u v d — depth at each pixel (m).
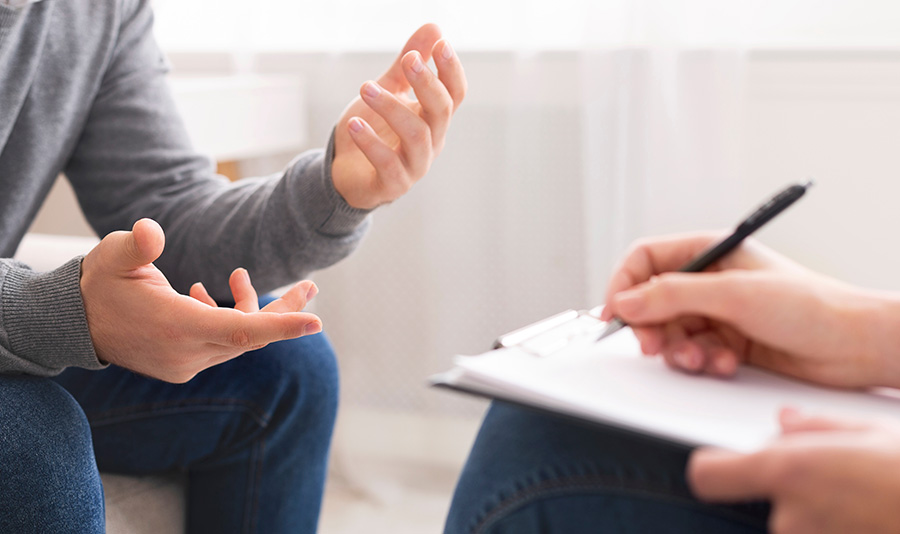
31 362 0.61
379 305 1.69
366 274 1.68
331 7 1.62
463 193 1.61
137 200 0.91
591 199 1.49
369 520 1.53
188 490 0.83
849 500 0.31
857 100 1.43
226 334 0.55
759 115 1.48
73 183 0.95
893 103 1.41
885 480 0.30
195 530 0.82
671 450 0.43
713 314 0.49
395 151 0.70
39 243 0.97
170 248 0.86
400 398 1.70
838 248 1.49
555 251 1.58
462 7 1.55
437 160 1.61
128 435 0.80
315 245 0.79
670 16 1.41
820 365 0.50
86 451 0.61
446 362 1.67
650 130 1.45
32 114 0.83
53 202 1.77
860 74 1.41
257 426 0.79
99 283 0.57
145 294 0.56
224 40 1.71
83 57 0.86
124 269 0.56
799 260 1.51
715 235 0.63
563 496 0.42
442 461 1.69
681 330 0.54
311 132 1.68
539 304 1.61
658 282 0.50
